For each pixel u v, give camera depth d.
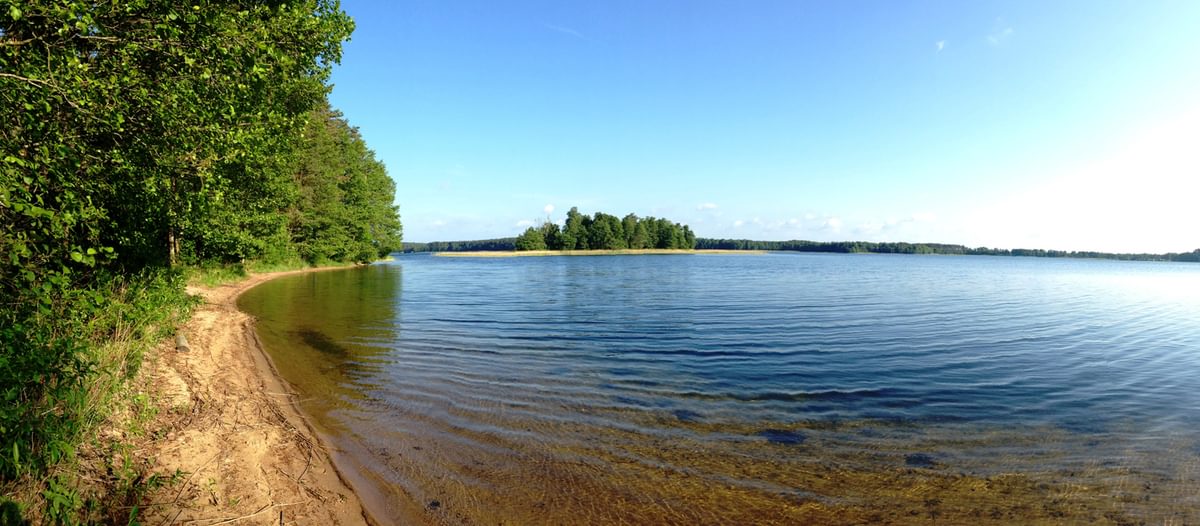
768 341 14.06
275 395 8.06
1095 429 7.45
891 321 18.56
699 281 39.03
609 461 6.04
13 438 3.97
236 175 13.59
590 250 141.12
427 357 11.30
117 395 5.82
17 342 4.53
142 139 6.43
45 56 5.14
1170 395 9.34
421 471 5.66
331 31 10.98
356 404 7.86
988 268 87.31
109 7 5.37
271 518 4.48
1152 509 5.14
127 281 10.05
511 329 15.50
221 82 6.72
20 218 4.88
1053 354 13.14
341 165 53.41
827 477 5.75
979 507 5.14
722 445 6.61
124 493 4.34
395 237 69.12
